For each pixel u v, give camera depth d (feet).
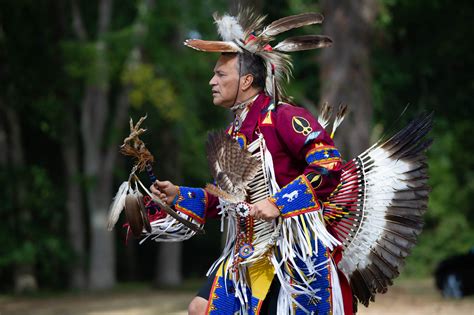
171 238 37.86
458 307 101.04
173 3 180.86
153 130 209.87
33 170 196.34
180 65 185.57
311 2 191.83
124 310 122.31
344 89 136.15
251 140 35.55
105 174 190.19
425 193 36.09
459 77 199.72
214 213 37.99
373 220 36.32
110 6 185.68
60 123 192.34
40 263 204.64
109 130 195.62
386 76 188.24
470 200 268.82
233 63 35.76
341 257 35.94
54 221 201.98
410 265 237.66
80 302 147.43
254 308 34.45
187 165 222.07
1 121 189.88
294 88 177.37
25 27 185.88
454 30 192.03
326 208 36.11
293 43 35.86
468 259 119.14
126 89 185.37
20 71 186.60
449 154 269.23
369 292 36.81
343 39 137.08
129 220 34.12
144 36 179.63
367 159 36.68
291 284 34.35
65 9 187.52
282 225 34.17
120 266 253.03
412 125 36.52
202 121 223.92
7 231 187.01
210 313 35.27
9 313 126.00
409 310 98.53
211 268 36.47
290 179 35.42
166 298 151.02
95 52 169.37
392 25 192.75
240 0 37.42
